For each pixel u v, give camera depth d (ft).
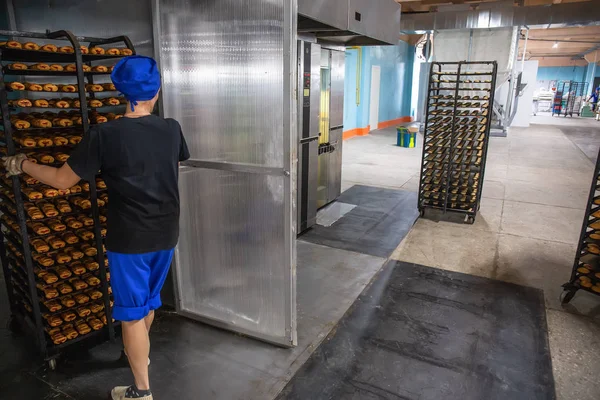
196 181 8.08
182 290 8.94
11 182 7.06
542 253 13.10
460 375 7.36
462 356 7.91
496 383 7.16
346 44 17.30
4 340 8.09
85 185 7.52
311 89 13.82
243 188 7.61
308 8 9.25
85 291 7.86
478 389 7.02
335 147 17.97
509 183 22.52
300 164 13.96
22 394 6.69
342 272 11.59
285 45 6.59
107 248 5.79
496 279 11.28
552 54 79.82
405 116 57.82
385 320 9.14
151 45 7.95
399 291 10.52
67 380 7.04
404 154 31.32
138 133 5.48
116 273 5.80
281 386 6.96
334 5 10.45
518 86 42.09
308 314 9.32
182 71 7.70
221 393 6.77
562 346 8.29
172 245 6.05
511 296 10.34
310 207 15.06
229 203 7.83
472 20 26.37
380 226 15.58
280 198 7.29
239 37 6.98
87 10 8.52
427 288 10.71
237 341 8.21
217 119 7.57
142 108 5.76
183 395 6.71
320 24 12.07
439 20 26.99
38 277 7.27
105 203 7.64
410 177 23.88
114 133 5.33
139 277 5.83
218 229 8.11
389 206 18.20
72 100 7.56
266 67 6.87
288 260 7.49
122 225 5.61
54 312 7.29
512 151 32.94
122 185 5.47
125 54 7.50
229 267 8.20
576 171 25.64
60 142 7.11
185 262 8.71
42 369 7.30
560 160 29.25
